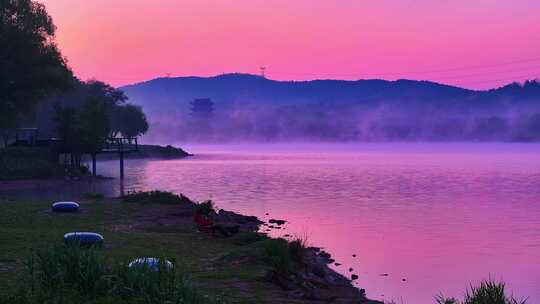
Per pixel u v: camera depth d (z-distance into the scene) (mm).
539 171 93562
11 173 67688
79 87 132250
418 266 23688
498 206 45938
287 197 53531
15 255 18688
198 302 11414
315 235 31188
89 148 75000
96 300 11242
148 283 11398
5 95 69062
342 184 69188
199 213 30828
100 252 20406
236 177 81562
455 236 31188
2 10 67000
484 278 21500
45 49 70000
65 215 33281
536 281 21078
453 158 153125
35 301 10875
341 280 20766
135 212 35688
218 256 20797
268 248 19875
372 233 32094
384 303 16734
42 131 116375
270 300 14273
